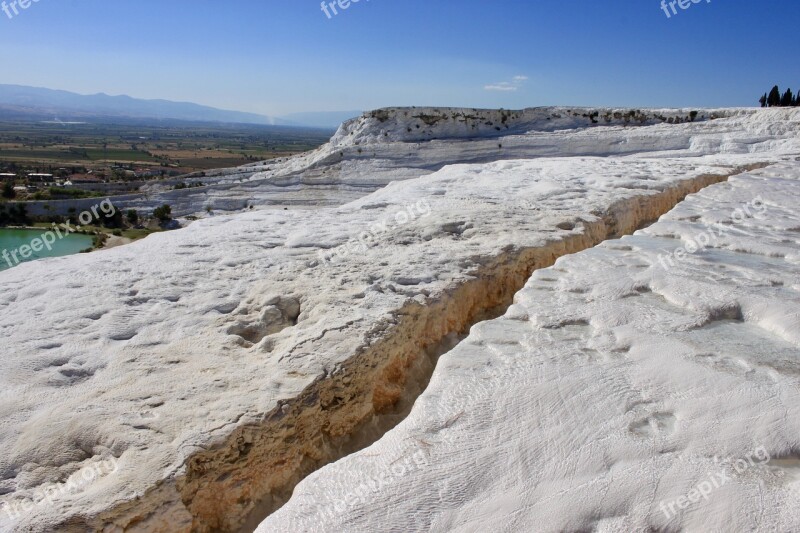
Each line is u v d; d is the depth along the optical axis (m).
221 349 4.93
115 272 6.71
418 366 5.39
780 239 6.27
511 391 3.13
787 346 3.60
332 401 4.47
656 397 3.06
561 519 2.32
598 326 4.00
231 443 3.78
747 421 2.78
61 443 3.74
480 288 6.51
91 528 3.19
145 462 3.53
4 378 4.36
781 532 2.15
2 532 3.11
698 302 4.29
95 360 4.68
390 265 6.79
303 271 6.70
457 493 2.48
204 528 3.67
